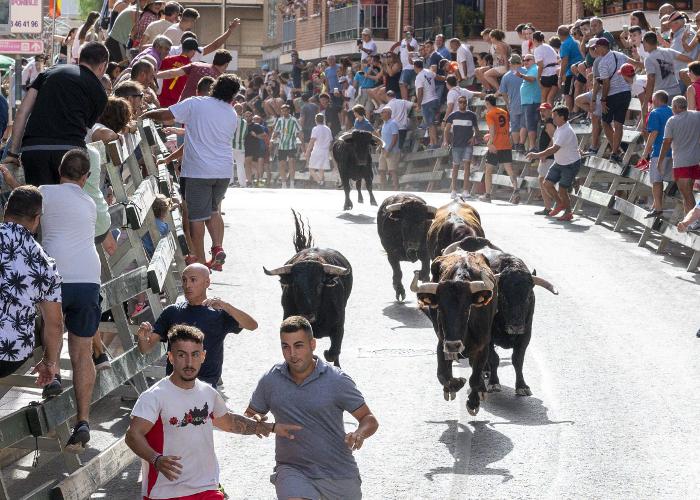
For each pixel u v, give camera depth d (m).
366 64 52.44
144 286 16.77
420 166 49.69
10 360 11.34
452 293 15.80
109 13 34.56
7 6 32.12
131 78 20.83
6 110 15.91
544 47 38.62
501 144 39.38
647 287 25.97
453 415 17.08
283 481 11.11
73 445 12.83
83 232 13.06
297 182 57.78
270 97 61.25
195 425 10.95
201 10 112.94
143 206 18.62
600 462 14.97
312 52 78.69
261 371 19.05
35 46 32.38
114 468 13.92
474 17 62.06
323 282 17.25
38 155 14.32
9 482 14.68
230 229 31.95
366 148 35.84
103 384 14.45
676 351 20.64
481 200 40.25
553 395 18.12
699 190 31.08
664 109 29.89
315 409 11.14
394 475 14.48
